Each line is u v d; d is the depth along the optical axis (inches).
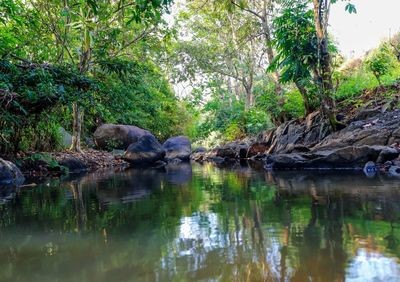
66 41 349.7
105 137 561.0
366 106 321.1
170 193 151.3
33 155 309.3
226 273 52.6
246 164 370.3
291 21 330.3
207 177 229.8
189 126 919.0
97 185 199.9
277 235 72.9
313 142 320.2
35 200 146.6
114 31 338.3
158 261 59.9
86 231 85.1
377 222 80.8
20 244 75.4
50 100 242.7
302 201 115.0
